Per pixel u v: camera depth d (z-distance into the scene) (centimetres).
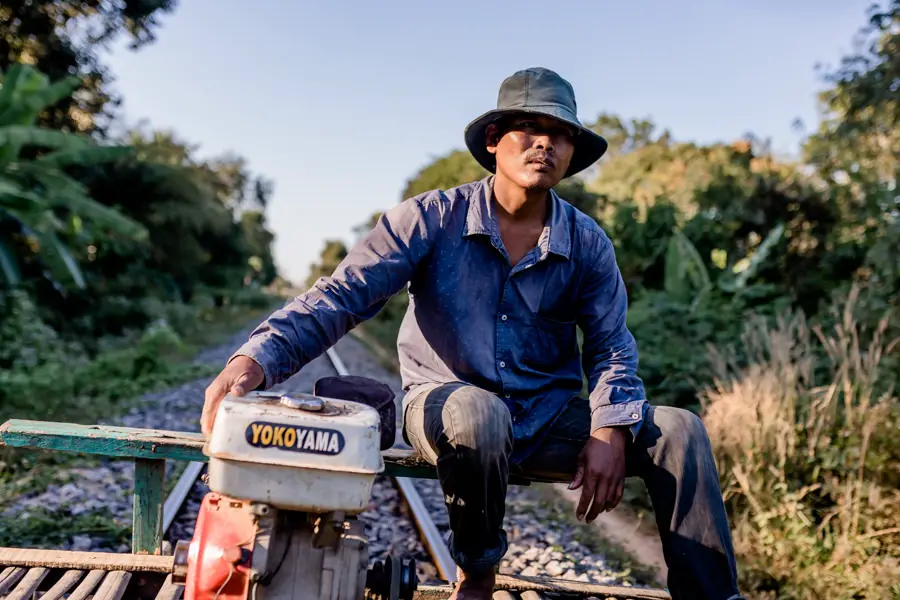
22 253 1739
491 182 277
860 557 415
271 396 201
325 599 192
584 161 290
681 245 1136
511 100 261
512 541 482
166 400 961
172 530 468
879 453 484
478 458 221
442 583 311
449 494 230
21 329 1085
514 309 268
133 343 1767
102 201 2689
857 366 529
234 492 180
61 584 267
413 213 266
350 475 183
